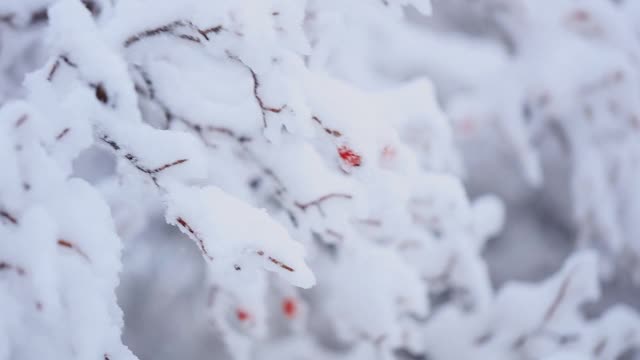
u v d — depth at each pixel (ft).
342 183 1.83
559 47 2.85
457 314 2.49
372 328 2.22
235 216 1.66
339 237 1.88
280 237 1.65
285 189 1.86
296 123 1.70
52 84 1.71
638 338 2.50
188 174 1.70
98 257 1.65
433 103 2.15
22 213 1.62
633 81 2.85
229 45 1.72
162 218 2.57
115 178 2.03
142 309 2.57
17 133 1.62
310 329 2.43
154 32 1.77
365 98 1.79
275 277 2.21
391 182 1.88
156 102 1.84
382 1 1.91
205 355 2.57
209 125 1.84
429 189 2.20
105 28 1.75
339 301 2.23
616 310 2.52
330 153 1.89
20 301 1.63
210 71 1.82
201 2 1.70
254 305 2.04
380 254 2.20
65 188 1.65
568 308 2.42
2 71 2.04
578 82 2.83
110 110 1.70
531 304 2.44
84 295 1.64
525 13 2.82
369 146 1.72
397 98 2.13
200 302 2.59
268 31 1.68
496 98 2.95
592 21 2.85
